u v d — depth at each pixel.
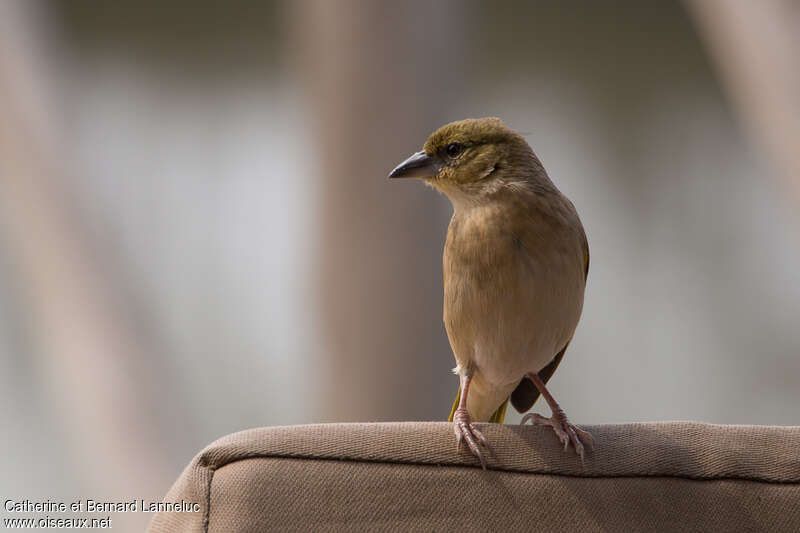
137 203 13.62
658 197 15.26
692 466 3.87
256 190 14.05
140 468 9.72
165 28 14.22
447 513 3.71
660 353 15.04
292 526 3.61
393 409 10.14
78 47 13.90
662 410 14.59
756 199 15.12
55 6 11.85
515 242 5.60
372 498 3.68
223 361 13.30
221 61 14.34
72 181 10.75
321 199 10.31
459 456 3.81
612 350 15.11
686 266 15.25
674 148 15.22
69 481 11.53
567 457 3.84
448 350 10.43
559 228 5.68
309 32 10.38
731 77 8.70
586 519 3.76
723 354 14.98
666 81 15.17
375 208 10.13
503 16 15.12
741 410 14.66
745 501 3.81
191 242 13.73
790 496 3.81
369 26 10.05
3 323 11.63
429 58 10.18
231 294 13.66
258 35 14.34
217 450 3.71
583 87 15.32
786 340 14.86
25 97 10.65
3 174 10.38
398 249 10.14
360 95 10.09
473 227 5.73
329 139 10.20
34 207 10.41
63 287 10.30
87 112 13.70
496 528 3.71
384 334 10.13
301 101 10.67
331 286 10.27
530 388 6.72
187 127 14.19
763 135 8.08
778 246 15.05
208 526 3.59
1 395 11.93
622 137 15.27
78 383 10.04
